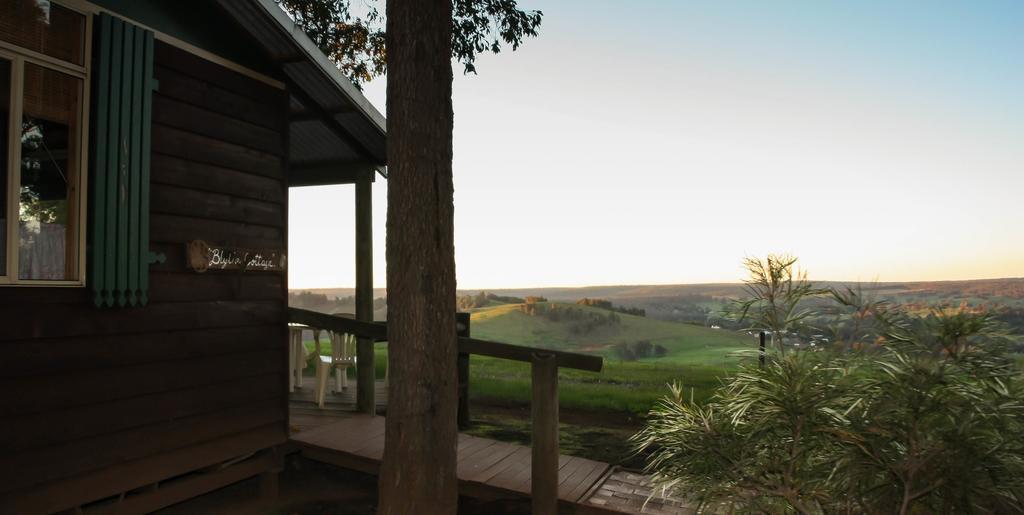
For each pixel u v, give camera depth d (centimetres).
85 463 439
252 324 597
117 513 467
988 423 301
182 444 516
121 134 459
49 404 418
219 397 555
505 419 914
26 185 411
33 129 413
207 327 545
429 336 418
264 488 612
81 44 439
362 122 716
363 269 830
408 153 413
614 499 539
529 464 617
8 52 394
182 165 521
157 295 497
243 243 585
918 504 330
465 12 1171
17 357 399
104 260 445
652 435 391
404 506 416
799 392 327
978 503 305
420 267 416
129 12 475
